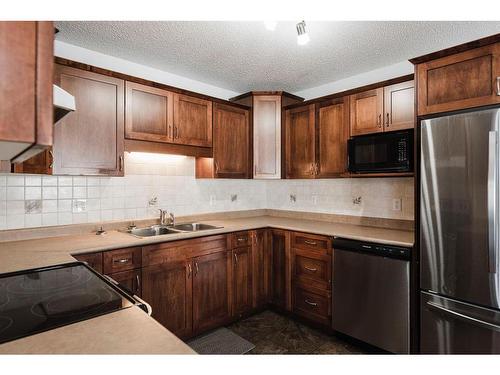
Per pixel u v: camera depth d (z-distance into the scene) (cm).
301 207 343
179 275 232
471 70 173
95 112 216
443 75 184
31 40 33
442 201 181
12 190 210
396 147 225
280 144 316
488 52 167
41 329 83
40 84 33
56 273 137
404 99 229
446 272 180
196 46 233
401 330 203
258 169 317
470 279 170
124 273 202
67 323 86
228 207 344
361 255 226
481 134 166
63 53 229
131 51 243
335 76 299
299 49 238
